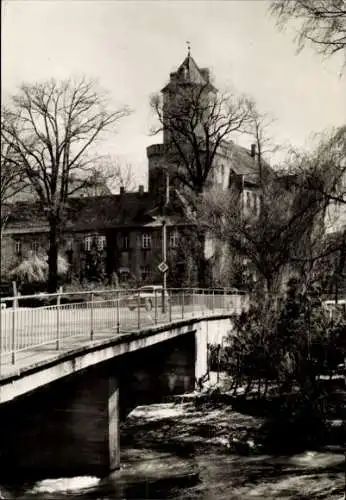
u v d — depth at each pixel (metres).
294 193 18.05
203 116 35.97
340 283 18.80
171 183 41.69
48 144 32.22
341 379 20.56
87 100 32.12
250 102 30.89
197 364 23.16
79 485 12.83
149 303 18.78
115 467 13.73
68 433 13.52
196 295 24.55
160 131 37.00
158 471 13.82
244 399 21.23
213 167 38.12
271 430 17.45
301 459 14.68
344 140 16.33
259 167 30.42
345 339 20.25
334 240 17.30
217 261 33.72
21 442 13.57
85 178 33.31
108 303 15.37
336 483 12.70
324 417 17.69
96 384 13.50
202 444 16.23
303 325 20.39
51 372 10.55
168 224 51.16
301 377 19.48
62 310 12.48
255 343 21.62
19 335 10.45
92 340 12.88
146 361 23.03
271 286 21.52
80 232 63.66
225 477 13.27
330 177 16.45
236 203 32.50
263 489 12.41
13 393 9.23
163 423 18.75
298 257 18.89
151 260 61.03
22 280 43.53
